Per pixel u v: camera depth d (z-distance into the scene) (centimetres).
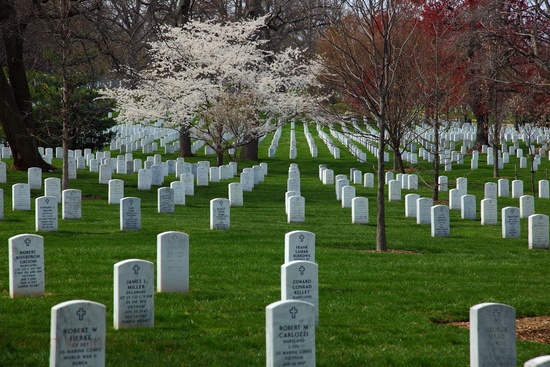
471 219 2878
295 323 940
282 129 8075
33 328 1154
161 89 4381
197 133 4622
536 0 2014
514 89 2520
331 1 3588
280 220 2659
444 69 3191
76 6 3189
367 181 3978
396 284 1597
